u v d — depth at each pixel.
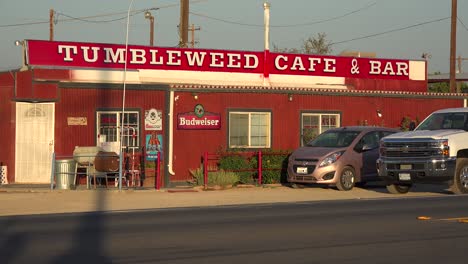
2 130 24.16
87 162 22.64
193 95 25.16
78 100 24.08
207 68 29.00
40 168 24.08
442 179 19.75
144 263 9.90
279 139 26.72
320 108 27.52
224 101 25.72
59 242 11.76
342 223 14.06
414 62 33.38
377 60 32.56
